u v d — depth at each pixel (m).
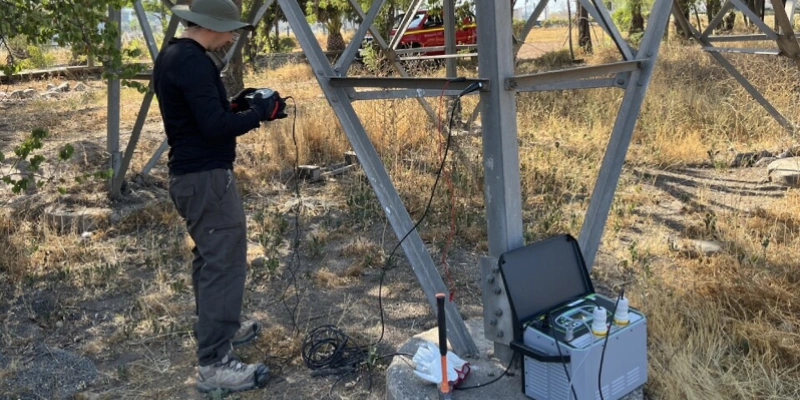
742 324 3.90
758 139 8.49
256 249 5.70
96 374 4.01
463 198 6.65
